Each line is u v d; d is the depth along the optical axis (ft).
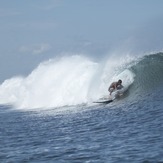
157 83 380.58
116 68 425.69
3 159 212.43
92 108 363.15
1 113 450.71
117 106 341.82
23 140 263.70
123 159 185.26
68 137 254.27
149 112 292.20
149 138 218.59
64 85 454.81
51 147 229.86
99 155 197.67
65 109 394.93
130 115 294.46
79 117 327.06
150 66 403.54
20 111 450.30
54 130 286.66
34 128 307.17
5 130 313.73
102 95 402.11
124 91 379.96
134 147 203.92
